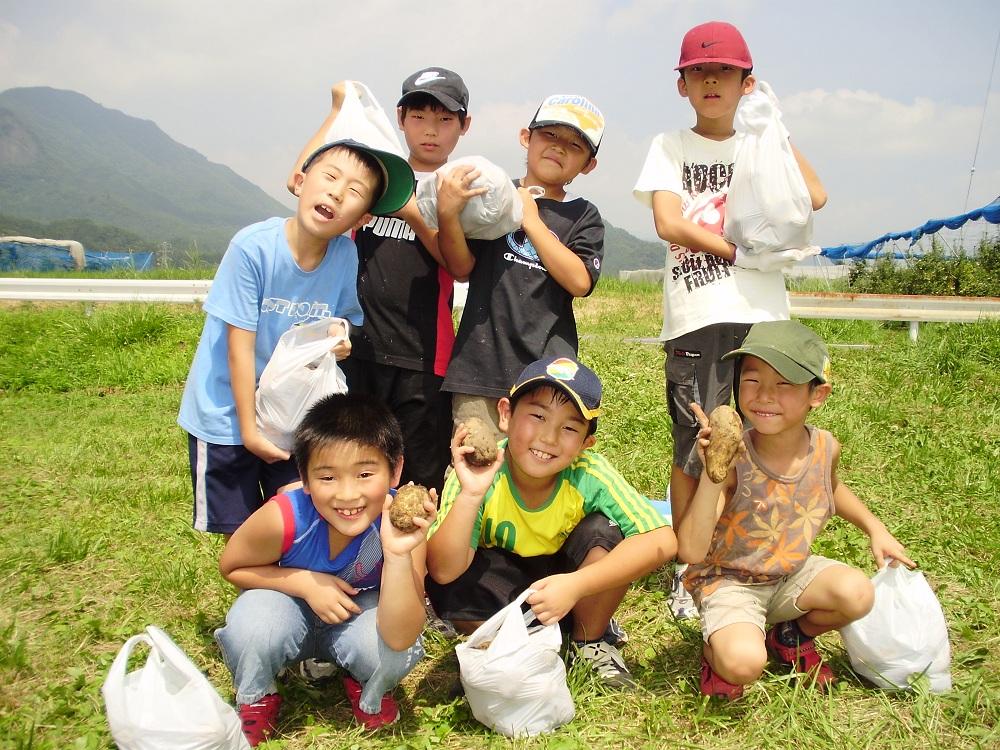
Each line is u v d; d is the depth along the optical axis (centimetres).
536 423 279
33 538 425
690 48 373
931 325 1064
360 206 310
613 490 297
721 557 302
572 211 378
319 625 278
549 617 266
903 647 278
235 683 265
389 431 267
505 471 302
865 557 392
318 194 304
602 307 1259
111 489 500
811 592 291
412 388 391
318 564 277
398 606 251
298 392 302
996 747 252
